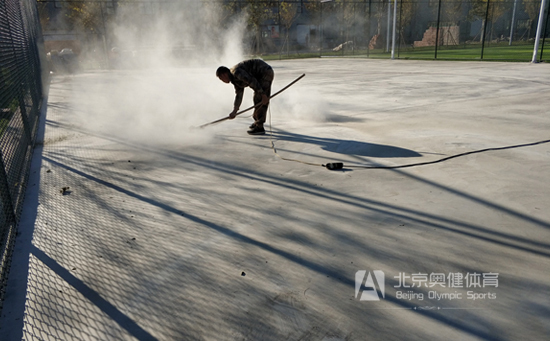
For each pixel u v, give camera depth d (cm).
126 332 179
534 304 187
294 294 201
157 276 220
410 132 516
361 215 285
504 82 954
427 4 3434
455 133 502
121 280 218
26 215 305
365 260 228
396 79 1112
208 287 209
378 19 3203
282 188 342
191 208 308
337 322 180
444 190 325
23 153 442
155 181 370
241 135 536
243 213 295
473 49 2653
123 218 294
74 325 185
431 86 936
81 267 232
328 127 564
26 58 719
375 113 653
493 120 568
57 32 2725
